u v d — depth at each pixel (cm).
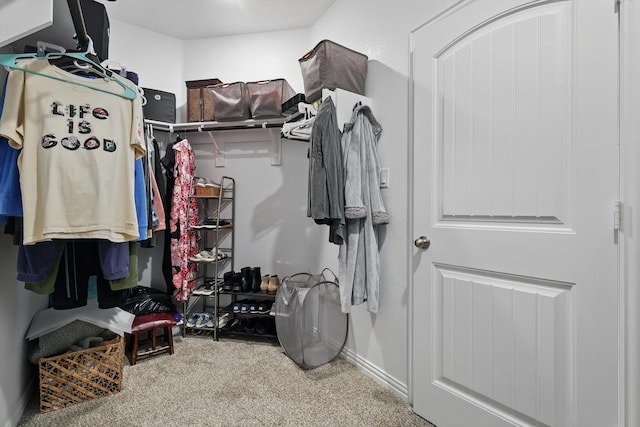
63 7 136
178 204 236
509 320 119
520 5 116
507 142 120
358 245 171
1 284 137
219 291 245
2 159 116
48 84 118
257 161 273
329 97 171
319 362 202
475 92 130
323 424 146
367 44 192
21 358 155
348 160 169
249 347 228
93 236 123
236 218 276
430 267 148
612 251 96
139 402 162
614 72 95
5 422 138
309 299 205
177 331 251
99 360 166
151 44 267
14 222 123
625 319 93
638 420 91
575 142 103
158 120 247
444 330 142
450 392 139
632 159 92
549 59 109
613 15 96
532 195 113
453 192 138
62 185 118
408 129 163
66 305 140
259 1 228
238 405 159
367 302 170
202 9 239
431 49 148
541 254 110
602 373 98
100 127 127
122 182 132
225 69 276
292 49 266
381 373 179
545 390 109
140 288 246
